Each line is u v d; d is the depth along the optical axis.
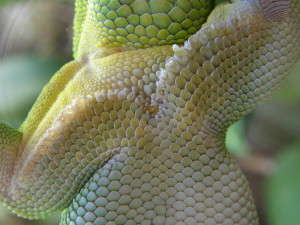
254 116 0.12
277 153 0.12
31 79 0.08
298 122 0.12
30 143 0.05
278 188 0.10
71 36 0.07
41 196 0.05
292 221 0.10
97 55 0.05
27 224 0.07
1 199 0.05
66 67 0.05
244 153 0.12
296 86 0.10
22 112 0.07
